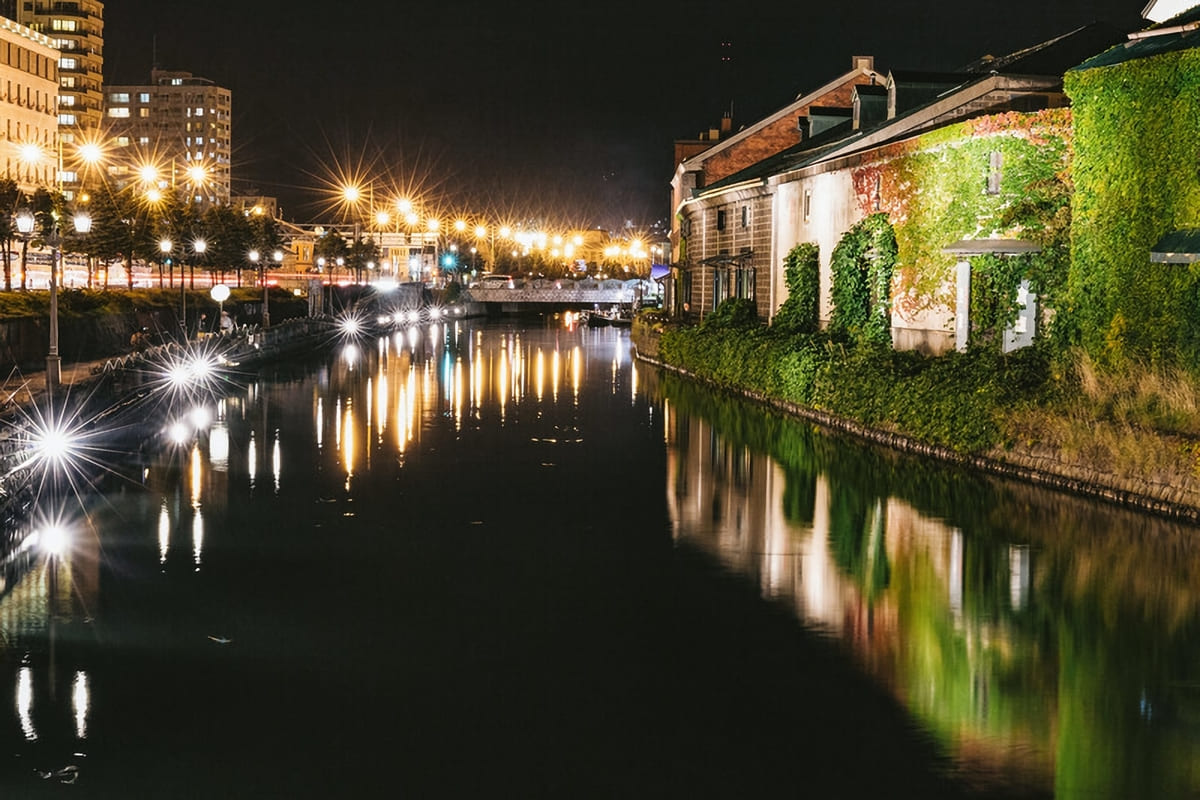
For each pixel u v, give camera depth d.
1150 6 42.34
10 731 12.12
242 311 85.44
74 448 27.64
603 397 46.62
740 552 19.95
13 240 66.94
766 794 10.73
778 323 48.59
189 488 25.98
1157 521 21.72
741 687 13.44
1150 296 26.97
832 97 76.81
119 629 15.55
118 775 11.13
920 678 13.72
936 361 32.09
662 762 11.42
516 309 154.25
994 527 21.42
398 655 14.55
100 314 59.41
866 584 17.78
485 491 25.83
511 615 16.27
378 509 23.77
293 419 38.81
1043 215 32.03
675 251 89.19
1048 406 26.20
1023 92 39.88
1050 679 13.67
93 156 61.53
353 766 11.33
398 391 48.78
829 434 34.44
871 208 41.12
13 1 180.62
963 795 10.70
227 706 12.82
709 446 32.59
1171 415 23.70
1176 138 26.38
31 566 18.92
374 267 157.38
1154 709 12.75
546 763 11.39
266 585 17.80
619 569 18.84
